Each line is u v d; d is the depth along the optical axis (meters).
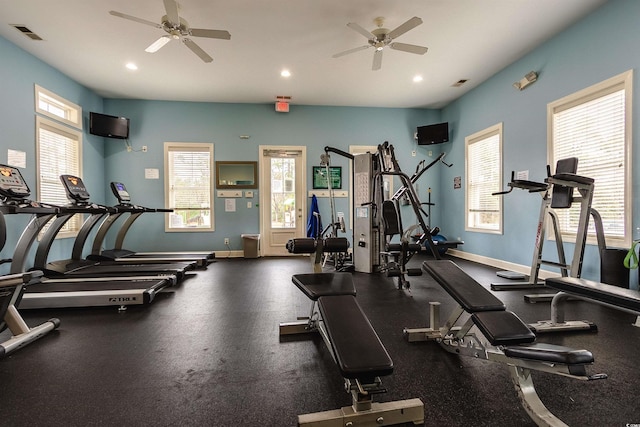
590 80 3.39
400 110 6.50
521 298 3.26
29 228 2.77
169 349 2.07
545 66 3.98
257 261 5.66
